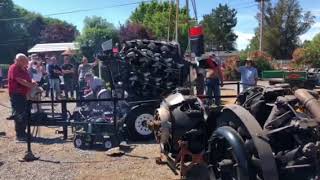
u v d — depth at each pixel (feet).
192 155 13.25
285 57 135.54
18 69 20.66
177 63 21.62
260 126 10.69
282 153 10.29
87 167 16.11
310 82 14.26
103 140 18.63
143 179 14.57
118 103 20.45
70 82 34.14
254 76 26.27
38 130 22.22
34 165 16.46
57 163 16.67
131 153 17.90
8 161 17.06
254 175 10.52
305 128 9.81
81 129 19.19
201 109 14.06
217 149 11.76
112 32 88.53
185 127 13.85
